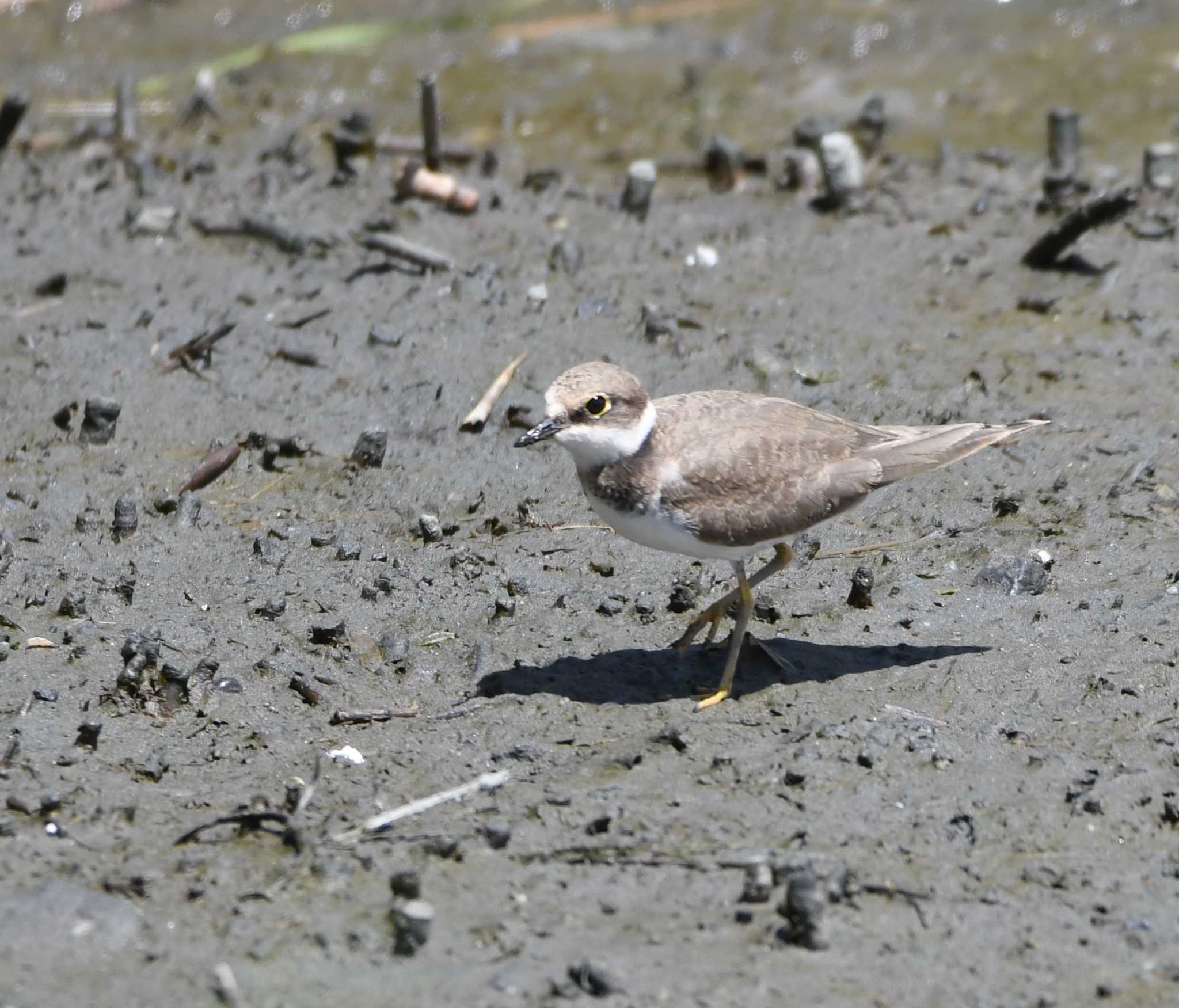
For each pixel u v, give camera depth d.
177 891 8.94
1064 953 8.56
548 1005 8.05
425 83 18.92
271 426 14.46
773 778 9.98
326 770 10.15
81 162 20.09
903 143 21.67
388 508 13.36
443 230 18.33
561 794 9.80
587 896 8.92
